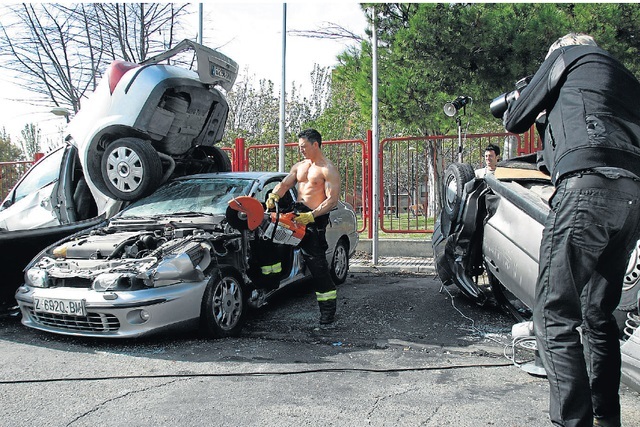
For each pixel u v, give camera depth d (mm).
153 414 3297
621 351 3207
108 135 6660
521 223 4367
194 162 7633
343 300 6504
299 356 4395
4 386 3773
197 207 5781
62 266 4906
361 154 10094
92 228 5785
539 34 9023
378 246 9180
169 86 6562
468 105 10453
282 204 6309
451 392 3623
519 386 3732
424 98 10398
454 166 6031
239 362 4250
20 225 6926
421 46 9547
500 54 9383
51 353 4520
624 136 2623
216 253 5000
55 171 7051
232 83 7496
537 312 2707
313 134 5289
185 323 4664
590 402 2545
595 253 2568
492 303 5707
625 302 3289
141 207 6039
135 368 4125
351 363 4215
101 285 4559
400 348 4602
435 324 5387
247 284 5352
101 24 14695
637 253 3229
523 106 3002
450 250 6023
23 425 3156
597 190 2537
